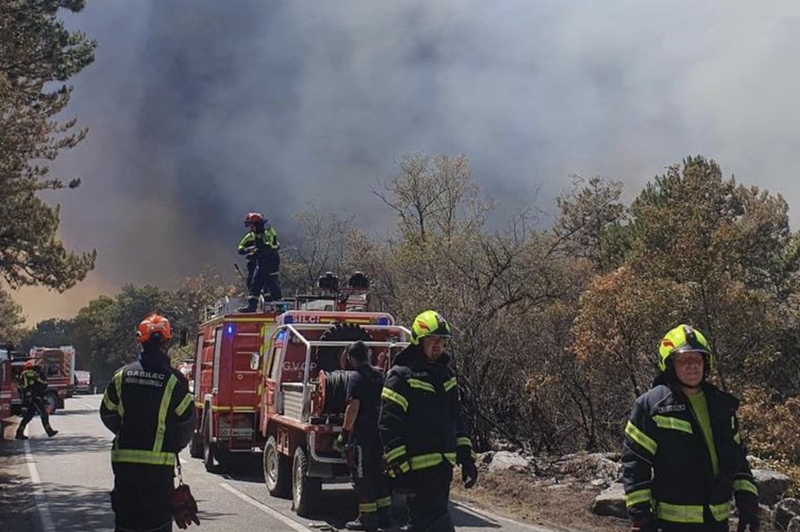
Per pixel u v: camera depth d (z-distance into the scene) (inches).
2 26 665.0
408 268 784.9
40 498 456.1
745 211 1189.1
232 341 546.9
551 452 622.8
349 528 350.3
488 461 527.8
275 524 369.1
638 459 173.5
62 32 795.4
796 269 957.2
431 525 221.6
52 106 785.6
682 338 175.0
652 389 179.2
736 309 500.1
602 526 366.9
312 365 451.8
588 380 605.6
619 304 510.6
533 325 650.8
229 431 542.6
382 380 342.3
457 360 644.7
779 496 387.9
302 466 388.5
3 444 775.7
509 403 645.9
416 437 223.0
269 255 595.2
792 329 601.9
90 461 631.8
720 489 170.7
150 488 223.1
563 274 730.2
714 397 176.4
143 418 224.5
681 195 527.2
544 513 394.9
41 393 829.8
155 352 231.8
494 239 738.2
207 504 424.8
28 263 1091.3
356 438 337.4
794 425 452.8
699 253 496.7
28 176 806.5
